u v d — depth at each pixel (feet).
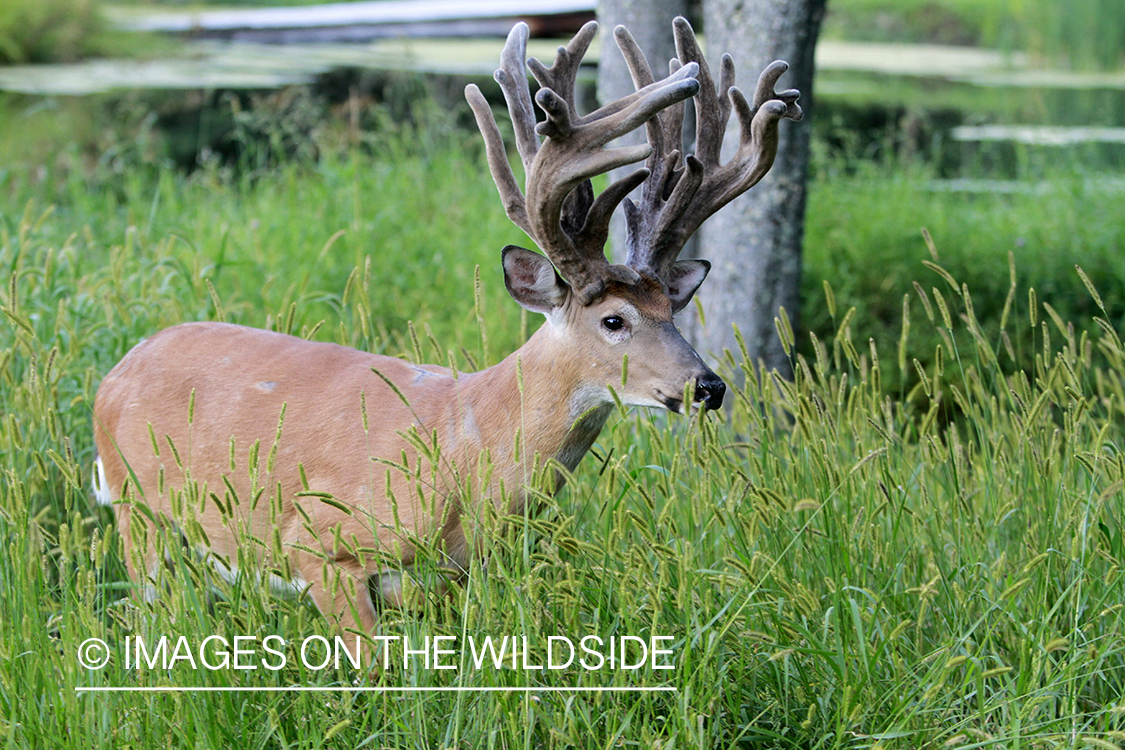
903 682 17.33
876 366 22.77
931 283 41.11
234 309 27.58
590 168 16.90
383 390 19.38
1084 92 99.66
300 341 20.65
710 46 31.45
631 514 17.37
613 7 31.91
